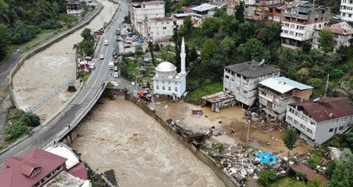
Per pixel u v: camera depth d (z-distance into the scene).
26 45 136.12
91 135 71.19
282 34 97.31
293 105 66.12
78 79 99.38
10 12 153.25
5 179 45.12
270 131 69.69
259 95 75.81
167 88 85.50
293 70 84.62
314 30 89.38
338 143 61.50
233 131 69.81
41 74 107.50
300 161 58.56
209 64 92.75
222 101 79.81
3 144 63.91
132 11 154.62
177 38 121.75
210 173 58.84
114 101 88.81
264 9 107.81
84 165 58.25
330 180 49.53
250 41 94.50
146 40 132.38
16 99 87.81
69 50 134.25
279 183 53.22
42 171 47.91
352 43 85.94
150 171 59.47
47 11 183.25
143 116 80.12
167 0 164.75
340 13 108.50
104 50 123.38
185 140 66.00
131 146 67.00
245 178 54.31
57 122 70.88
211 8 127.31
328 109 62.69
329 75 80.56
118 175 58.31
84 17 191.25
